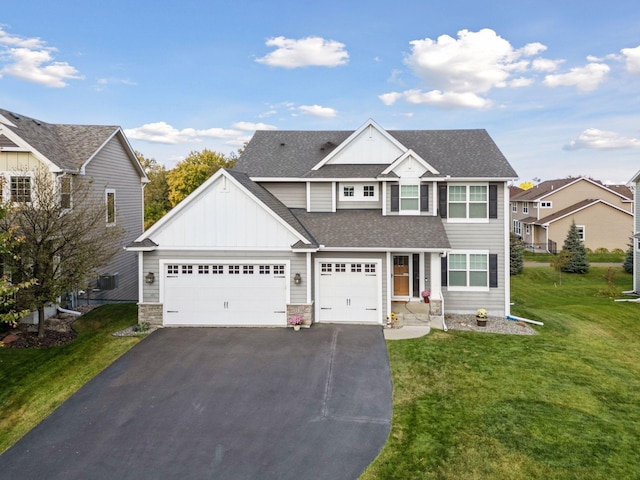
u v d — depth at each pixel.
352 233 17.92
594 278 34.44
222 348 14.42
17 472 8.05
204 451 8.65
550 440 8.92
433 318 17.44
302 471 7.96
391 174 19.41
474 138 22.12
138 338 15.52
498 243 19.52
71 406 10.62
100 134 22.22
